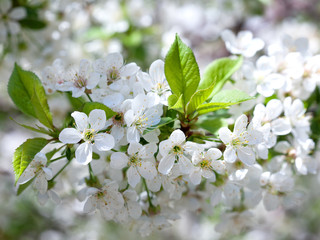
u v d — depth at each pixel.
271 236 0.98
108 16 0.70
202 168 0.41
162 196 0.45
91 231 0.86
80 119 0.40
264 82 0.46
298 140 0.45
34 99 0.41
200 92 0.41
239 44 0.48
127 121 0.40
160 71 0.43
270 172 0.46
